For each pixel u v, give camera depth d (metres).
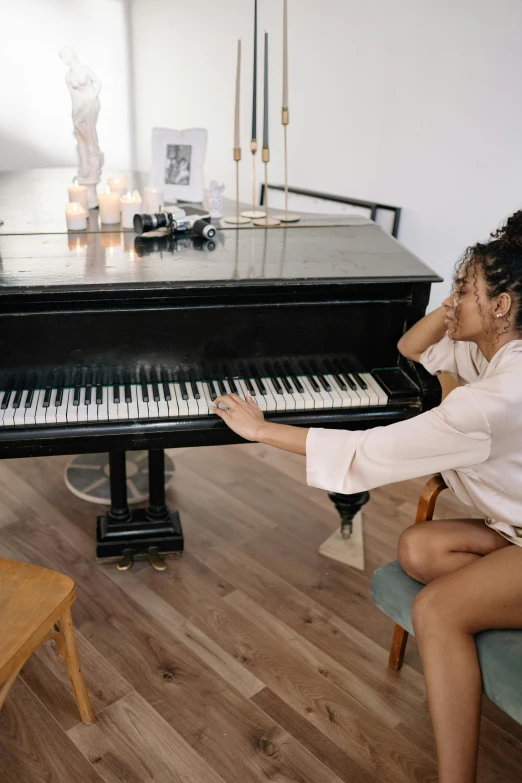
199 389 2.04
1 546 2.65
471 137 3.47
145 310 1.95
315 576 2.56
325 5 3.91
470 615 1.57
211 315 2.00
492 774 1.84
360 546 2.69
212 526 2.81
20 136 5.12
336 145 4.12
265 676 2.12
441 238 3.76
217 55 4.66
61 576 1.70
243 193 4.84
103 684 2.06
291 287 1.98
